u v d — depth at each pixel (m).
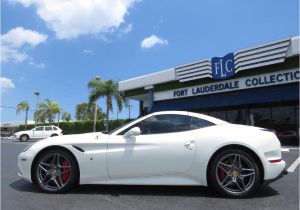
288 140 16.12
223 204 4.00
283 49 14.95
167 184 4.48
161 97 21.30
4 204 4.04
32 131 30.39
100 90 29.28
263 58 15.70
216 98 18.48
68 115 61.00
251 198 4.29
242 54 16.58
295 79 14.91
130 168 4.53
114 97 29.45
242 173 4.36
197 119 4.77
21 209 3.82
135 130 4.51
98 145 4.63
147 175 4.52
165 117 4.84
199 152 4.44
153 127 4.76
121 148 4.58
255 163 4.32
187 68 19.25
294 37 14.68
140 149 4.54
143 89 22.73
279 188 4.93
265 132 4.53
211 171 4.39
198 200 4.19
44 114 46.09
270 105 17.02
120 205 3.97
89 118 48.88
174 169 4.47
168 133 4.66
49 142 4.70
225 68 17.48
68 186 4.57
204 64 18.39
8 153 11.98
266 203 4.05
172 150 4.49
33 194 4.54
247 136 4.40
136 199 4.24
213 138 4.46
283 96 15.51
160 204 4.01
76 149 4.62
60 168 4.65
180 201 4.14
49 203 4.07
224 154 4.38
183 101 20.17
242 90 17.25
